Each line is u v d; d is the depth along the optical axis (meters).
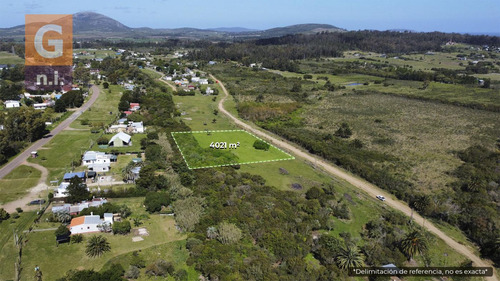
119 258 57.16
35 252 57.56
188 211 69.56
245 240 63.25
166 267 55.16
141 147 107.62
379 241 66.56
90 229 63.97
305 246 62.22
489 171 97.31
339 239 67.38
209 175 86.62
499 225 72.50
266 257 58.28
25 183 82.00
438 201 81.62
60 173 88.06
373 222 72.62
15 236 60.47
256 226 66.25
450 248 68.06
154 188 79.81
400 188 89.62
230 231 62.91
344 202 81.94
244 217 68.44
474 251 67.94
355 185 93.00
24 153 100.69
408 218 77.06
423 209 79.88
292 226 67.88
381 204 83.12
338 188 89.19
